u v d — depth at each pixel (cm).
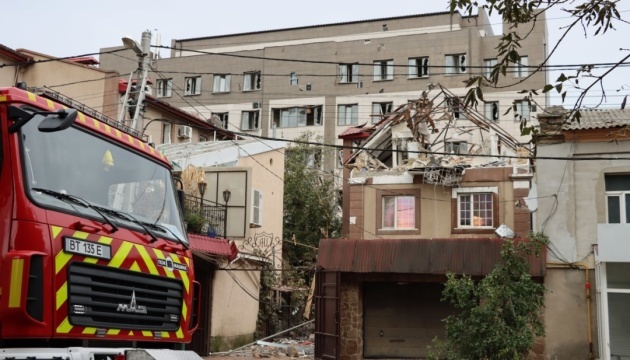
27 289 579
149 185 789
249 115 5966
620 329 1847
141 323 707
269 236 3064
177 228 814
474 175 2842
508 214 2781
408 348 2369
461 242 2188
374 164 3044
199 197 2419
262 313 2884
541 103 4972
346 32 6159
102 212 689
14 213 596
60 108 662
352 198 2995
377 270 2252
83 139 699
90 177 695
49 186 637
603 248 1845
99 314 646
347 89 5659
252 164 3064
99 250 658
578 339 1922
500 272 1592
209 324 2323
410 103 3084
